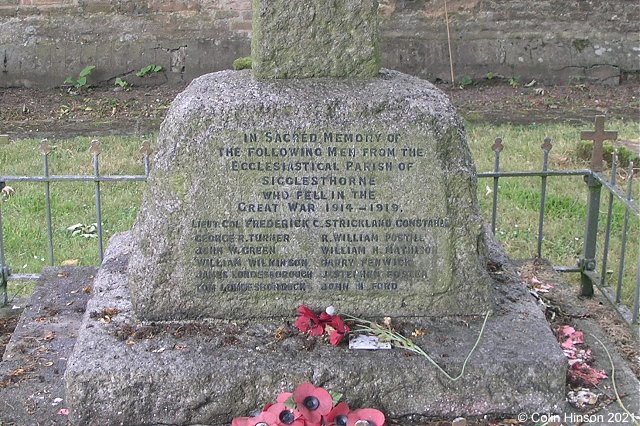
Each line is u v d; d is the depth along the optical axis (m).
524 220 4.08
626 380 2.45
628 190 2.88
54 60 6.57
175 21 6.64
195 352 2.25
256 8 2.37
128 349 2.26
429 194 2.34
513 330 2.37
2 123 5.76
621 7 6.76
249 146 2.30
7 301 3.15
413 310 2.43
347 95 2.32
